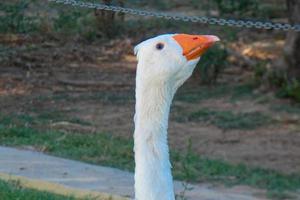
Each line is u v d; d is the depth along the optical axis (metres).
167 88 5.39
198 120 17.67
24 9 21.45
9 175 12.30
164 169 5.38
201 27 25.14
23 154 13.88
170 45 5.35
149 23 25.88
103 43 23.94
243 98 19.36
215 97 19.44
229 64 21.88
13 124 16.34
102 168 13.44
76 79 20.78
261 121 17.69
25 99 18.78
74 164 13.49
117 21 24.83
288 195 13.13
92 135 15.81
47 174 12.70
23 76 20.67
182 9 27.67
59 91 19.72
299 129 17.23
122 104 18.72
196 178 13.50
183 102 19.00
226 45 21.97
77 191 11.86
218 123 17.47
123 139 15.80
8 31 21.44
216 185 13.31
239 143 16.30
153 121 5.39
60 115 17.56
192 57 5.36
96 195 11.69
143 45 5.39
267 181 13.80
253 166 14.84
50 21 22.70
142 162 5.38
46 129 16.19
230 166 14.45
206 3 26.44
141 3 28.05
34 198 10.83
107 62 22.61
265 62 20.75
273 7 25.77
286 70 19.58
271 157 15.52
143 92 5.39
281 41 24.38
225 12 21.48
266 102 19.00
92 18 24.19
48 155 13.98
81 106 18.42
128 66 22.38
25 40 22.67
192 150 15.48
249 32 24.91
